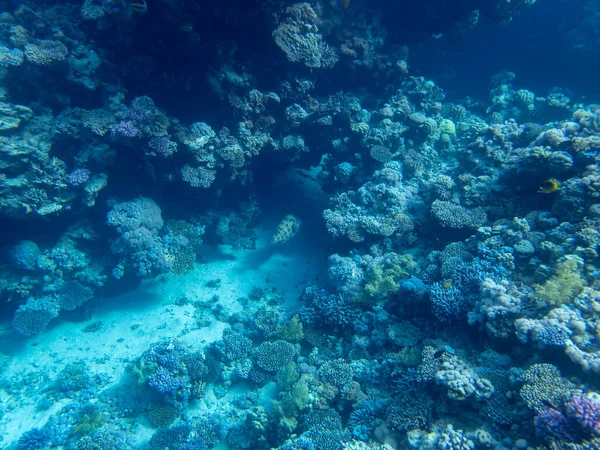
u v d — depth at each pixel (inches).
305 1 495.2
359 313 398.9
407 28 659.4
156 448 330.3
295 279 541.0
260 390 378.3
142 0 339.3
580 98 732.0
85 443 325.7
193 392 374.3
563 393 207.6
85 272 450.3
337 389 329.4
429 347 298.8
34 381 391.5
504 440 215.9
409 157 527.5
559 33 799.1
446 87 844.6
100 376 396.8
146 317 471.5
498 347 278.5
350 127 546.0
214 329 458.3
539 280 290.2
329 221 490.3
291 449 275.6
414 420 261.7
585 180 315.6
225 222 568.7
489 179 436.1
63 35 418.9
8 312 456.1
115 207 442.6
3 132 369.4
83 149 414.9
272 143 540.4
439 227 431.2
